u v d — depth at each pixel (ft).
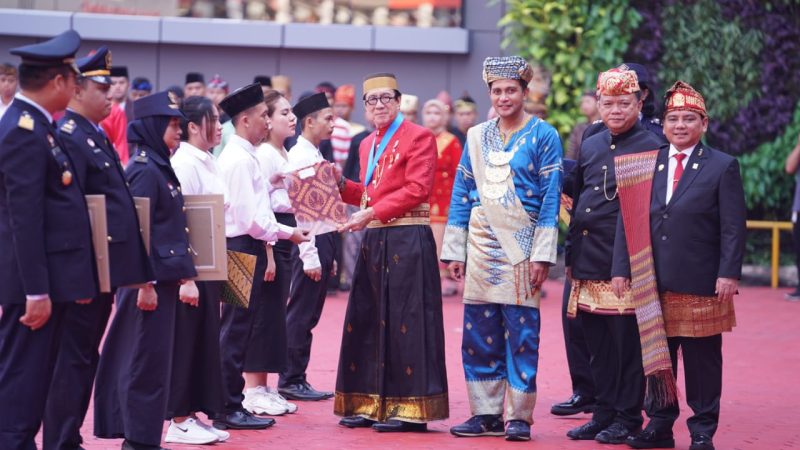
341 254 70.44
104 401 31.50
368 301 36.81
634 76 35.17
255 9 78.07
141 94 63.41
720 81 75.97
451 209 36.63
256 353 38.27
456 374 45.91
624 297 34.42
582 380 39.24
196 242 32.04
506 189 35.17
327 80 78.95
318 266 40.57
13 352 27.94
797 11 75.72
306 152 39.78
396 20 78.28
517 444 34.47
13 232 26.96
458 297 69.26
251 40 77.61
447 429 36.81
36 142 27.14
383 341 36.11
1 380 27.89
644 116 37.96
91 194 28.99
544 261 34.71
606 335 35.47
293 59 78.89
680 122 33.47
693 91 33.78
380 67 79.10
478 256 35.37
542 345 52.75
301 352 41.42
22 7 76.79
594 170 35.63
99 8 77.41
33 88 27.76
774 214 77.71
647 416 35.73
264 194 36.45
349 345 36.83
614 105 34.99
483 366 35.83
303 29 77.71
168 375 31.22
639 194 33.83
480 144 35.94
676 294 33.17
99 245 28.55
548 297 68.74
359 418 36.88
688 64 75.77
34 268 26.96
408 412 35.83
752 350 52.11
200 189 34.04
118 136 58.95
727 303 33.09
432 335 36.09
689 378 33.42
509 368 35.29
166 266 30.58
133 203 29.81
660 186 33.76
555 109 74.23
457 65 78.95
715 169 33.12
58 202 27.78
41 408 28.09
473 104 69.41
